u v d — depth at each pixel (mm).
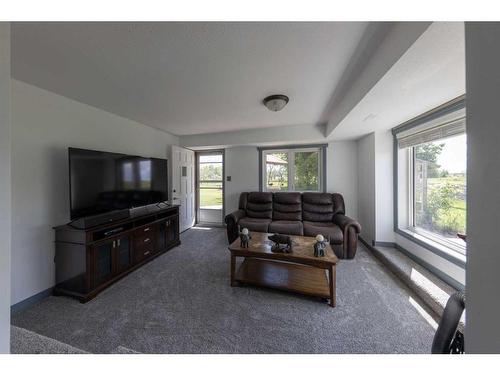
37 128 2033
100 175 2381
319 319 1704
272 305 1896
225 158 4762
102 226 2166
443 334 834
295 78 1945
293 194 3938
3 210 751
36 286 1984
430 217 2475
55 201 2174
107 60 1609
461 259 1854
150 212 2971
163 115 3023
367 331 1567
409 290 2119
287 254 2057
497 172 534
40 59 1582
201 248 3451
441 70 1366
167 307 1870
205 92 2244
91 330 1586
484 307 571
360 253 3158
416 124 2396
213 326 1631
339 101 2559
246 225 3463
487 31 566
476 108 601
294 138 3773
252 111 2893
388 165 3045
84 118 2510
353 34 1342
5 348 769
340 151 4074
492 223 548
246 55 1567
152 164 3281
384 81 1501
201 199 5227
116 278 2309
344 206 3701
